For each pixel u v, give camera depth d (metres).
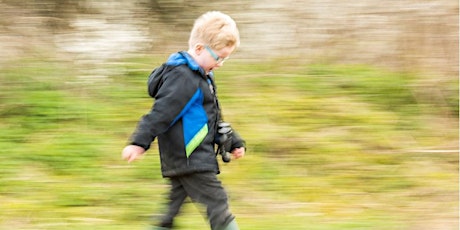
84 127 15.29
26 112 15.70
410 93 17.41
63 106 15.99
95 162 13.70
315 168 14.00
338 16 21.09
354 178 13.62
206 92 8.80
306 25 21.09
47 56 18.91
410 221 11.68
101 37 20.55
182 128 8.72
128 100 16.75
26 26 20.66
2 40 19.66
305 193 12.91
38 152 13.89
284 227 11.15
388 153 14.72
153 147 14.35
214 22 8.83
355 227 11.19
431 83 17.70
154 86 8.88
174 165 8.88
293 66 19.16
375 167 14.09
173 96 8.51
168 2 22.41
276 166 13.98
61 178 13.05
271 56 19.86
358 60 19.42
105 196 12.33
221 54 8.82
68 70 18.08
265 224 11.28
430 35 19.31
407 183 13.45
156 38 21.16
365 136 15.39
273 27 21.27
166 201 9.82
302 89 17.70
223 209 8.95
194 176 8.88
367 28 20.38
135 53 19.86
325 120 16.05
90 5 22.16
